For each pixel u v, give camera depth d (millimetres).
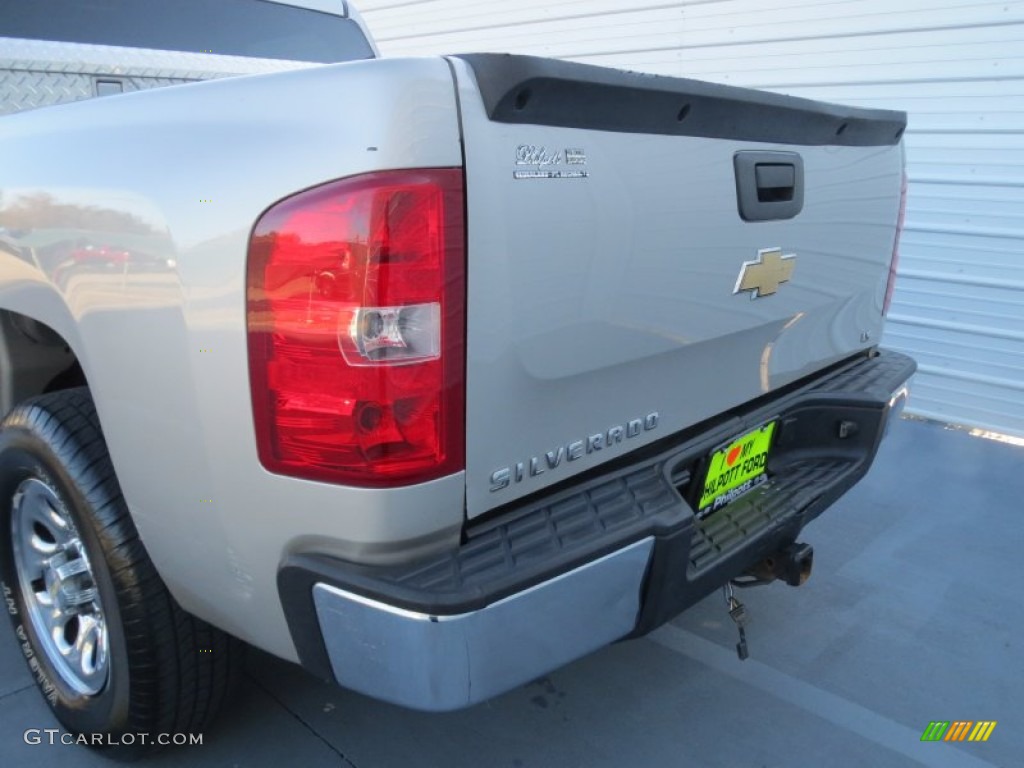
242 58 3176
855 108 2232
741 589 3004
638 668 2543
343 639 1435
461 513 1460
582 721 2293
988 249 4656
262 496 1455
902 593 3016
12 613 2271
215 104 1486
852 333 2598
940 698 2449
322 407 1354
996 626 2822
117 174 1582
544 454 1593
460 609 1338
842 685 2494
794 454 2459
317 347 1334
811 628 2781
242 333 1390
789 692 2451
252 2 3207
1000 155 4484
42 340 2211
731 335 1998
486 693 1428
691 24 5305
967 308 4809
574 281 1524
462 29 6418
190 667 1906
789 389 2420
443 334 1349
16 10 2578
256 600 1568
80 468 1800
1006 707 2420
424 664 1366
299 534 1444
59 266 1701
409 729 2227
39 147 1808
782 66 5047
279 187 1342
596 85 1454
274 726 2219
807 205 2135
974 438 4746
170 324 1482
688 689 2451
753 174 1904
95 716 2016
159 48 2932
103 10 2770
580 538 1517
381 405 1331
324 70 1366
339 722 2242
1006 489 3969
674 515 1622
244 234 1367
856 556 3283
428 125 1294
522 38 6074
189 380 1479
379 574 1390
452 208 1324
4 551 2230
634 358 1711
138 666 1853
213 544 1577
